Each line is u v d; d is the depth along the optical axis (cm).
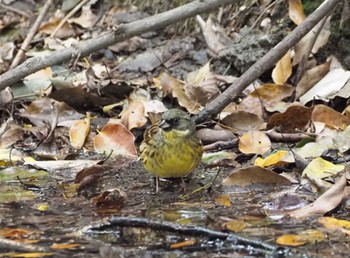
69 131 1219
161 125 985
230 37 1431
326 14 1208
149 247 775
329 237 786
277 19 1394
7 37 1619
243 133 1164
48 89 1375
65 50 1225
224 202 923
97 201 942
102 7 1619
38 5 1698
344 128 1129
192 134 992
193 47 1458
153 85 1371
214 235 787
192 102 1280
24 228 849
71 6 1633
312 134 1110
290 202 900
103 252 766
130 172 1073
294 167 1030
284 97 1261
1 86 1228
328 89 1234
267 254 746
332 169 973
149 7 1581
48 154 1177
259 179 977
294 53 1300
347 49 1309
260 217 858
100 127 1258
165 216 876
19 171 1087
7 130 1236
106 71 1402
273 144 1127
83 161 1118
